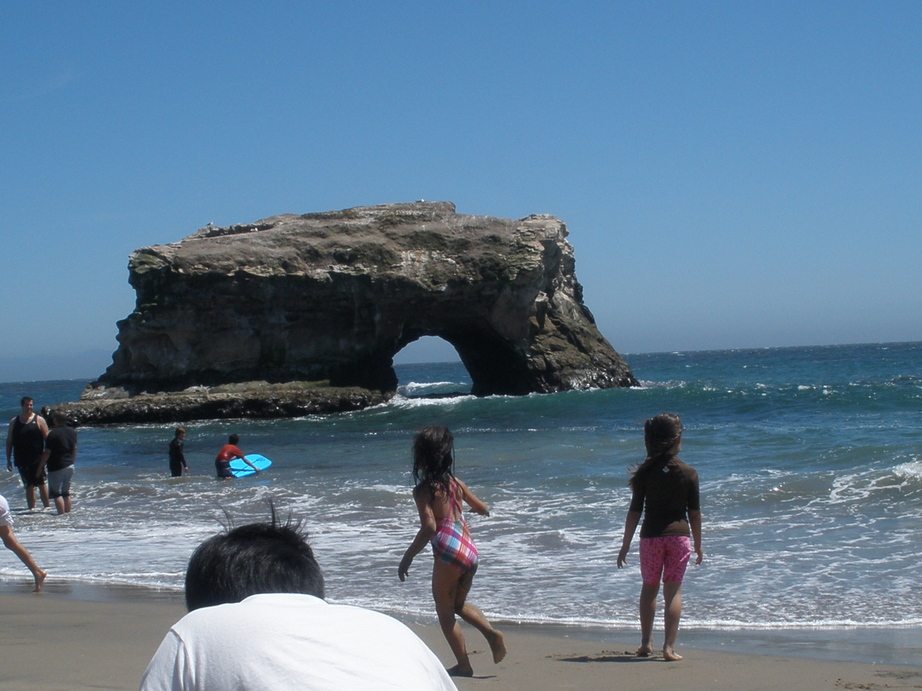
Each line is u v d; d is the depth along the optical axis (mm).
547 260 40625
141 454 23312
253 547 1890
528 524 10820
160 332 37375
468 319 40500
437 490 5277
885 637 6117
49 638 6102
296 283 37625
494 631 5320
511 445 20172
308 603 1753
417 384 74000
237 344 38219
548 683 5062
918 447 15281
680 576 5746
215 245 37625
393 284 37750
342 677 1562
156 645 5801
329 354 39344
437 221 39875
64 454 13375
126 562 9555
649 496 5875
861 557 8508
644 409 31172
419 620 6914
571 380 40562
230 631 1631
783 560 8523
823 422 24062
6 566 9539
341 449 21953
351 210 40656
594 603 7316
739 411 28969
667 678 5141
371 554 9484
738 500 11680
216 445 24844
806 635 6242
